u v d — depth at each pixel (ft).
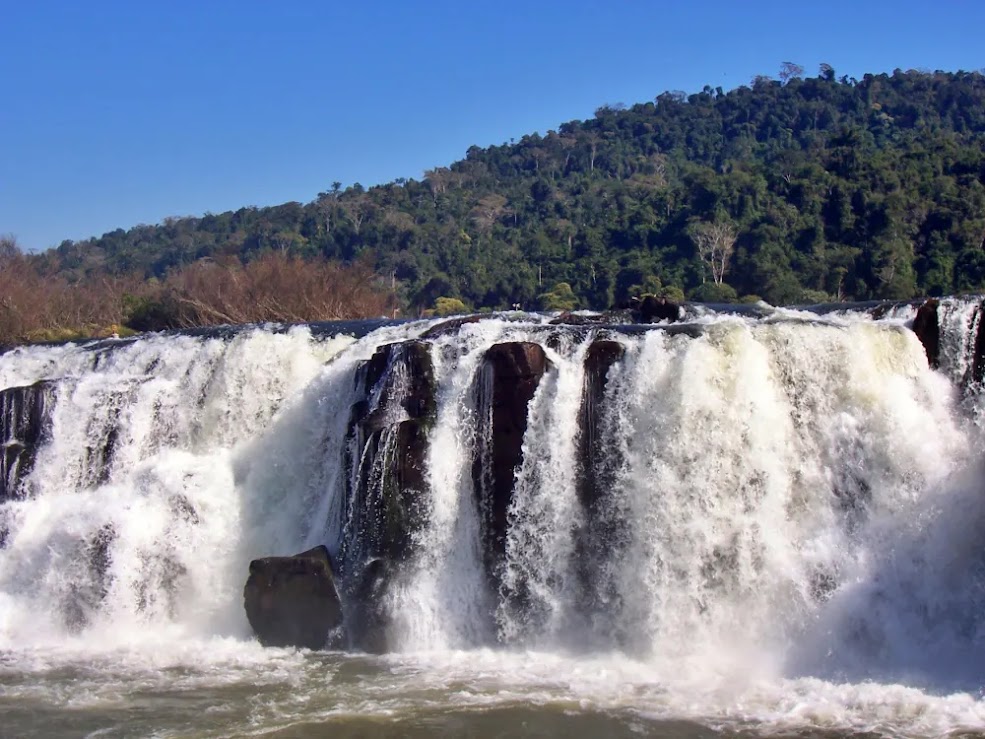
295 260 222.48
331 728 48.16
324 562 62.80
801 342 63.52
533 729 47.24
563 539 61.98
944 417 62.18
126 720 50.31
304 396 78.18
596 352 63.87
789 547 59.57
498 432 64.23
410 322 93.81
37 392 84.99
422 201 561.02
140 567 69.92
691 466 60.64
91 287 236.22
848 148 296.71
